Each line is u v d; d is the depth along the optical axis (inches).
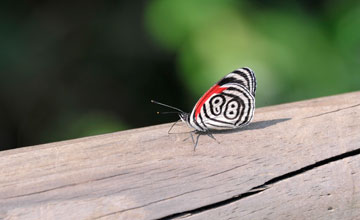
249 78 9.1
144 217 7.8
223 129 8.5
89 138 8.2
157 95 16.5
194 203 7.9
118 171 7.8
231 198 7.9
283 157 8.1
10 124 16.9
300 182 8.0
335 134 8.3
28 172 7.7
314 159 8.1
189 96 13.3
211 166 8.0
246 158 8.0
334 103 8.6
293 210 8.0
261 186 8.0
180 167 7.9
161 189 7.8
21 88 16.4
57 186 7.7
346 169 8.1
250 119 8.6
